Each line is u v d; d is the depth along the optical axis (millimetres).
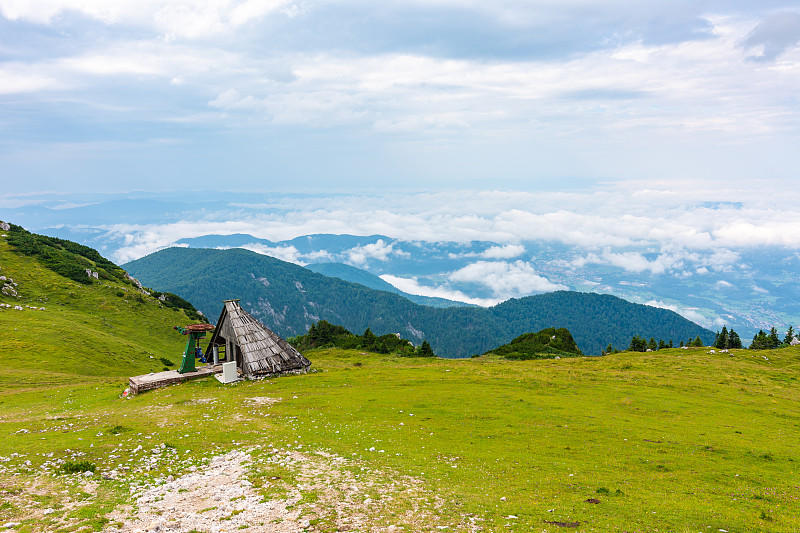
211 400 45000
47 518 17484
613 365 75375
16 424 35406
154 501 19844
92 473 23188
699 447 31250
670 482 24422
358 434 32469
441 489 21953
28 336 89812
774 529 18328
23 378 65375
